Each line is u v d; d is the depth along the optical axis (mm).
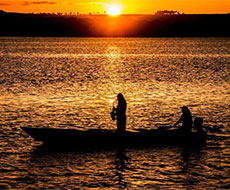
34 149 26266
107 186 19969
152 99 45531
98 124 33594
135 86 57250
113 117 27828
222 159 24188
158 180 20797
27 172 21922
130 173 21859
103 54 152875
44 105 41656
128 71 81812
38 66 93625
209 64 100250
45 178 21031
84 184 20250
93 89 53969
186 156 24750
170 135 27906
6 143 27422
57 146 27188
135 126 32594
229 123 33719
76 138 27391
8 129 31297
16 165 23016
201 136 27953
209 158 24375
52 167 22750
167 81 63094
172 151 25875
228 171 22078
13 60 114688
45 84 58906
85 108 40312
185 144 27453
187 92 50750
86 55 145000
